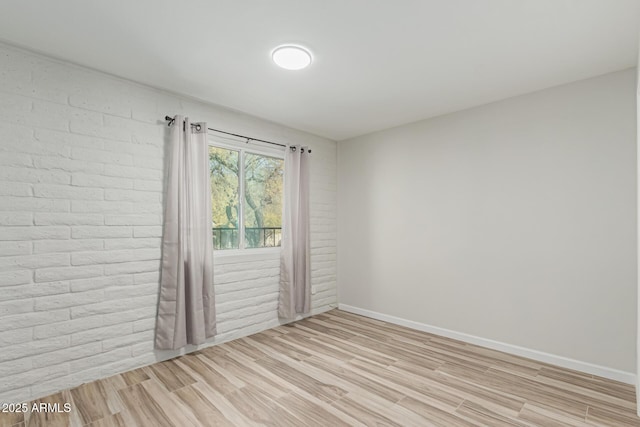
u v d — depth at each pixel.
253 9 1.74
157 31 1.95
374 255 4.01
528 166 2.83
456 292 3.27
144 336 2.61
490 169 3.06
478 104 3.12
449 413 1.98
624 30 1.93
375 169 4.02
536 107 2.80
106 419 1.91
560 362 2.63
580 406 2.05
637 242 2.28
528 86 2.71
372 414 1.97
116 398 2.13
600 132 2.50
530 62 2.32
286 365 2.63
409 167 3.69
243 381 2.36
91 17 1.80
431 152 3.50
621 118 2.41
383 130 3.95
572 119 2.62
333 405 2.06
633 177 2.36
